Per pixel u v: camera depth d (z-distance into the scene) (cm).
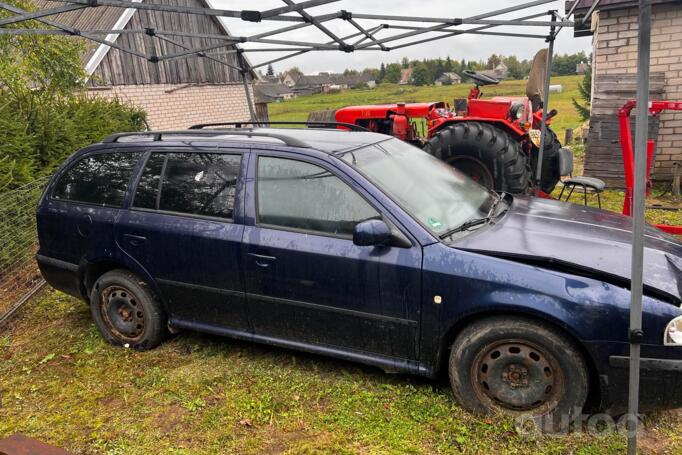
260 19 362
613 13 848
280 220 338
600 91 862
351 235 318
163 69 1558
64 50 868
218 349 398
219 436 301
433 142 656
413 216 311
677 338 258
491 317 291
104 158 409
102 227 395
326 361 372
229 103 1792
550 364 280
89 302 432
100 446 299
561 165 667
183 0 1616
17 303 491
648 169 591
